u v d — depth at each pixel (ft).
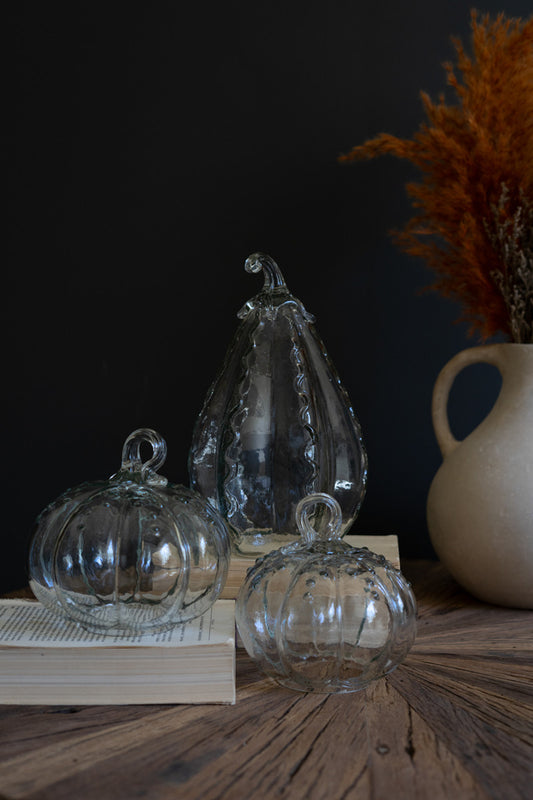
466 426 4.22
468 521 3.42
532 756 2.41
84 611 2.75
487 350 3.59
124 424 4.48
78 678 2.65
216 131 4.35
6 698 2.66
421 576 3.92
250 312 3.43
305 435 3.26
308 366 3.37
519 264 3.49
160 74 4.38
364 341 4.27
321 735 2.50
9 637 2.71
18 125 4.50
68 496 2.97
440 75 4.17
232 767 2.35
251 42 4.30
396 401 4.27
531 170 3.46
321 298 4.29
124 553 2.74
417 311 4.22
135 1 4.38
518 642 3.15
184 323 4.41
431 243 3.78
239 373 3.35
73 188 4.47
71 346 4.51
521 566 3.36
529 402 3.46
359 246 4.25
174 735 2.49
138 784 2.28
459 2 4.14
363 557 2.83
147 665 2.65
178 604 2.77
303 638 2.67
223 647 2.66
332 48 4.24
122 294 4.46
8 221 4.53
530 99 3.41
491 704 2.68
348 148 4.24
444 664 2.96
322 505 3.26
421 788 2.27
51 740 2.46
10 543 4.60
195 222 4.38
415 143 3.65
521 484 3.35
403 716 2.60
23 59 4.48
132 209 4.43
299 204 4.29
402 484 4.29
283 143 4.29
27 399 4.56
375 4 4.19
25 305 4.54
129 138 4.42
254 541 3.28
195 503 2.96
